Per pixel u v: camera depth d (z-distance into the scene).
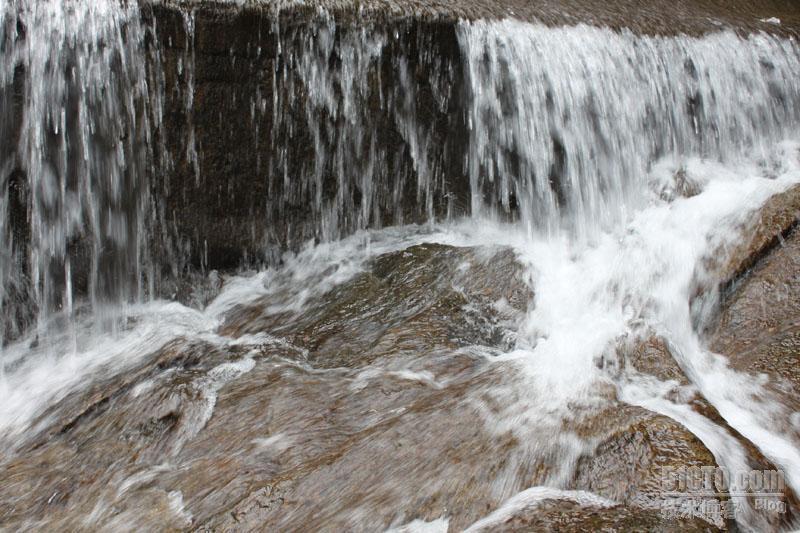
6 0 4.42
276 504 3.16
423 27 5.32
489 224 6.05
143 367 4.44
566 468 3.18
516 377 3.95
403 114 5.51
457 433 3.47
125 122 4.81
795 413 3.79
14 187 4.70
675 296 4.73
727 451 3.28
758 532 2.92
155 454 3.74
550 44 5.92
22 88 4.54
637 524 2.75
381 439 3.46
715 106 6.73
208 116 5.01
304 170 5.43
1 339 4.87
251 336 4.84
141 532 3.21
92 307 5.08
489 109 5.73
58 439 3.96
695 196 5.82
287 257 5.63
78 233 4.92
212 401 4.04
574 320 4.62
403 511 3.07
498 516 2.91
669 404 3.69
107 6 4.60
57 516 3.42
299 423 3.79
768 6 8.02
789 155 6.84
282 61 5.04
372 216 5.77
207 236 5.37
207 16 4.76
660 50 6.45
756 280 4.59
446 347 4.39
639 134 6.38
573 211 6.21
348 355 4.46
